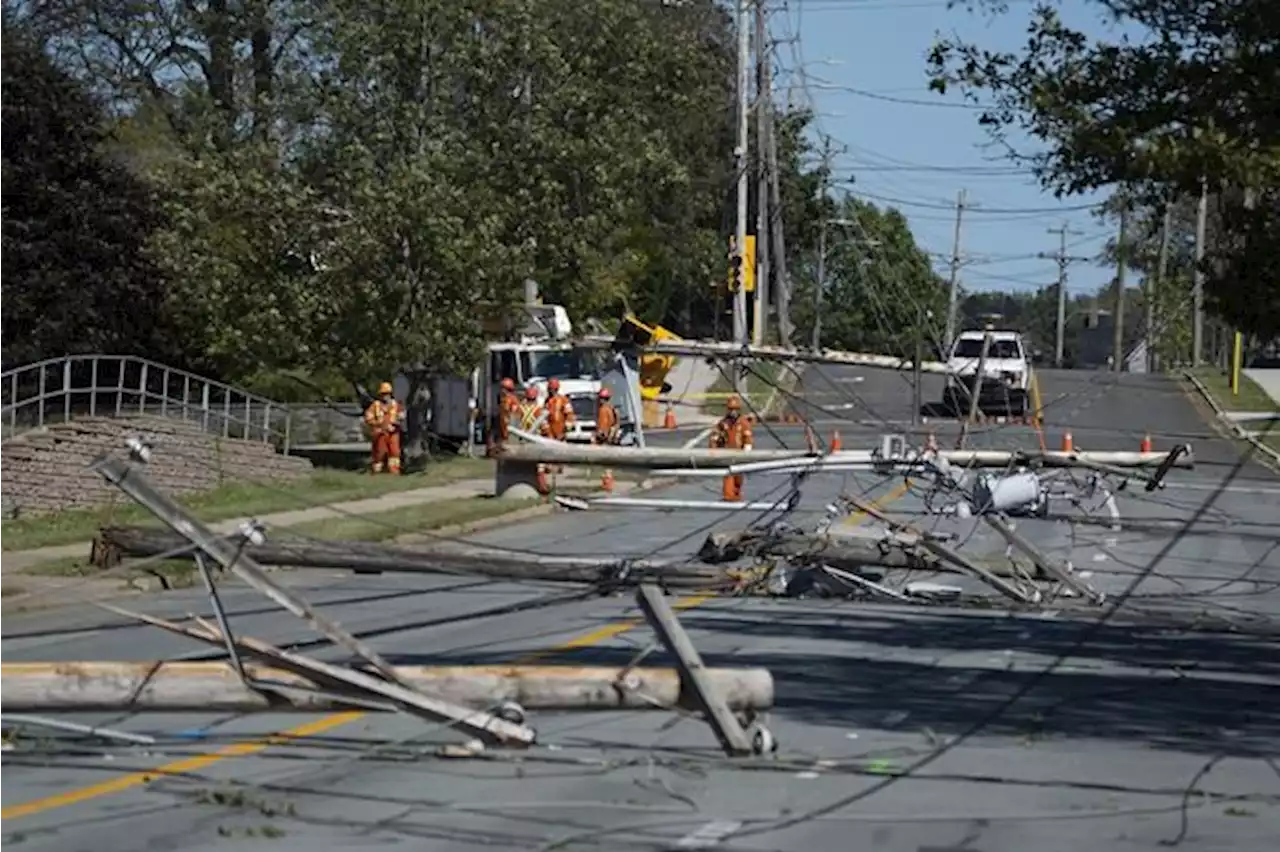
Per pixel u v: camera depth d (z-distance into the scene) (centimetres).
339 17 7375
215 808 1731
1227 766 2059
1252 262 2533
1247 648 3114
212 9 9794
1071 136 2414
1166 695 2580
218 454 5725
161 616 3084
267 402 6588
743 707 1677
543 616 3272
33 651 2803
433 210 6625
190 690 1631
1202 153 2264
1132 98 2408
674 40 9131
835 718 2308
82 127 6625
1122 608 3388
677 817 1727
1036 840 1672
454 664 2605
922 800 1834
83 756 1959
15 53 6531
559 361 7481
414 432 7081
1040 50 2455
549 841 1619
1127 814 1794
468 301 6825
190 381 7162
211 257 6656
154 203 6862
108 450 5222
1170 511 5466
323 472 6544
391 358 6700
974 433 5809
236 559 1627
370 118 7256
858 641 3020
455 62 7356
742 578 3083
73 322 6450
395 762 1956
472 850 1581
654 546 4459
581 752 2028
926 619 3316
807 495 5712
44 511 4925
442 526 4878
